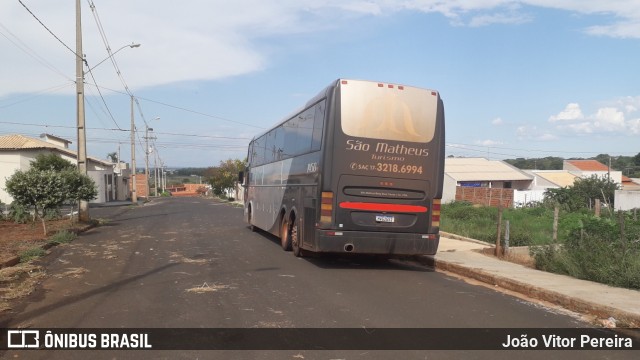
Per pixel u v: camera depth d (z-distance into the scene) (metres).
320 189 11.12
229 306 7.82
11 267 10.70
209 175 81.81
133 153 53.47
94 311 7.50
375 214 11.23
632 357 5.82
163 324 6.82
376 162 11.15
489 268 11.09
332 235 11.03
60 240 15.74
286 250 14.34
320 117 11.50
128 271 10.84
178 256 13.09
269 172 17.22
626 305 7.62
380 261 13.19
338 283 9.80
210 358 5.52
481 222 22.16
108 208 39.69
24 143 43.72
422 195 11.45
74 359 5.51
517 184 55.12
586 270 9.92
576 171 72.25
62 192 17.94
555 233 13.05
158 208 39.84
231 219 27.19
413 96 11.41
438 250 14.17
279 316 7.25
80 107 22.45
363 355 5.67
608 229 12.20
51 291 8.84
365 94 11.16
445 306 8.05
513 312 7.78
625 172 82.25
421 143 11.38
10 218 23.66
